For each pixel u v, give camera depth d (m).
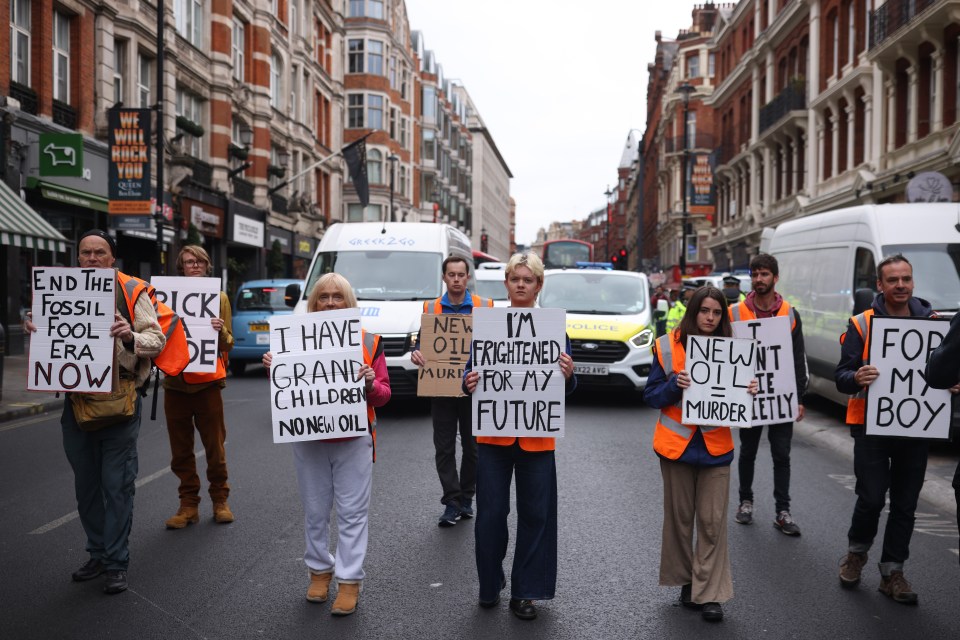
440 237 13.15
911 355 4.80
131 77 23.64
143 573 5.21
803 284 13.41
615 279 14.34
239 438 10.10
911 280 4.98
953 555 5.80
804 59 31.84
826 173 29.08
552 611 4.66
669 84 68.56
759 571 5.40
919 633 4.37
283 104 37.81
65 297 4.90
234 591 4.91
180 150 26.05
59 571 5.25
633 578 5.22
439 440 6.44
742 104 41.38
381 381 4.86
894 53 22.12
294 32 39.38
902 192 22.44
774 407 5.65
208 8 29.39
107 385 4.84
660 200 75.62
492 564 4.69
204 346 6.20
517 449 4.67
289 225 38.81
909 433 4.77
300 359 4.73
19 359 18.08
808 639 4.29
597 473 8.24
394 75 58.19
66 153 18.83
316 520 4.76
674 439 4.71
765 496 7.50
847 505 7.18
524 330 4.69
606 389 15.44
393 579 5.17
